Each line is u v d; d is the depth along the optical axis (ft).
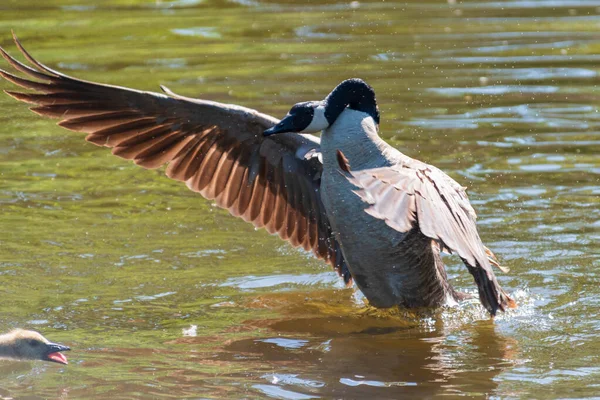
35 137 61.62
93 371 30.50
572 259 41.52
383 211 26.04
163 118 39.04
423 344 33.22
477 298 38.68
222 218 48.57
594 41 81.10
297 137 39.73
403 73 72.38
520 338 33.60
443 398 28.09
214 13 93.76
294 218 41.75
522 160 54.75
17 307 36.60
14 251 42.86
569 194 49.60
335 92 36.70
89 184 53.16
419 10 93.97
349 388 28.99
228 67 74.08
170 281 39.96
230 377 29.91
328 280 40.96
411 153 55.72
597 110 63.46
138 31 86.12
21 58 76.33
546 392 28.40
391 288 36.63
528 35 83.51
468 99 66.23
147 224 47.19
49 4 97.71
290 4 97.86
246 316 36.27
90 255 42.68
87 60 76.07
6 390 28.89
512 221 46.09
